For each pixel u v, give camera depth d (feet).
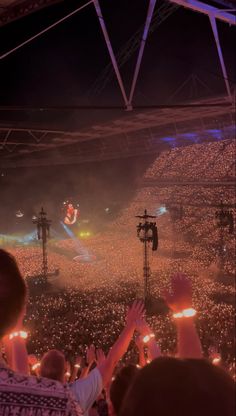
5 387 4.69
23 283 5.33
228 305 98.12
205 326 84.69
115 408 6.31
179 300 6.88
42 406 4.66
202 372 3.70
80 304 106.93
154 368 3.73
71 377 21.08
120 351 8.52
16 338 7.39
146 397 3.51
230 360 65.67
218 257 154.40
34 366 14.20
